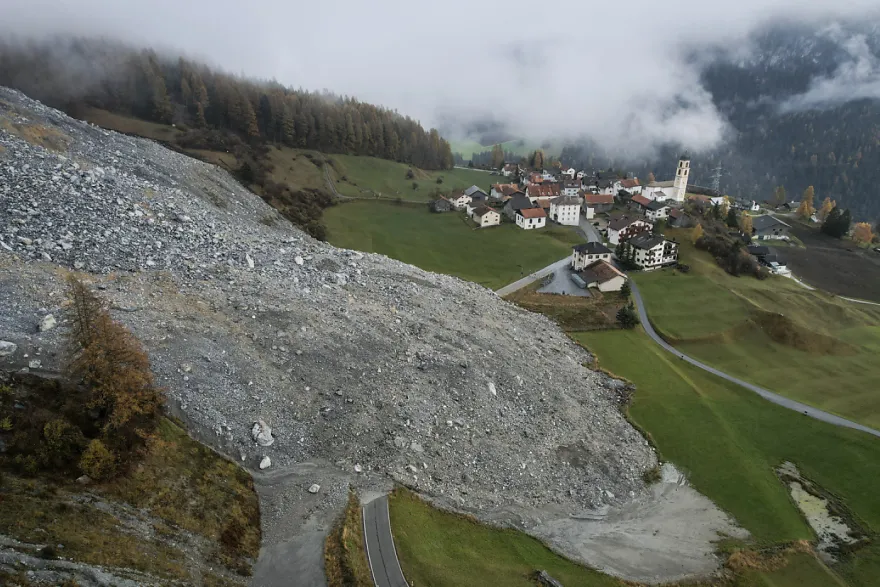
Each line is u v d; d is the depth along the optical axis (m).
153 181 93.38
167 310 53.09
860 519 54.66
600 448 60.97
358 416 51.09
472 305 84.31
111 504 33.81
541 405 63.66
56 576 26.42
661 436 66.44
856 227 195.00
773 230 182.12
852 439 65.88
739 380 80.56
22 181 63.38
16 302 45.25
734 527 53.06
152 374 43.34
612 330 94.94
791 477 60.56
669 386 77.56
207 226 75.69
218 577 34.22
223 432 45.06
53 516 30.20
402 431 51.41
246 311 57.69
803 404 74.06
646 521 52.78
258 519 40.81
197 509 37.84
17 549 26.67
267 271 68.56
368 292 73.44
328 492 43.91
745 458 62.81
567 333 92.25
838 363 86.81
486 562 41.78
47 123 93.00
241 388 48.81
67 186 66.81
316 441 48.19
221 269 64.06
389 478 46.72
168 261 61.56
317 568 37.34
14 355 39.50
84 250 57.06
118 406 37.25
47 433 33.53
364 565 38.50
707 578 46.34
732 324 96.31
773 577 47.25
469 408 57.59
